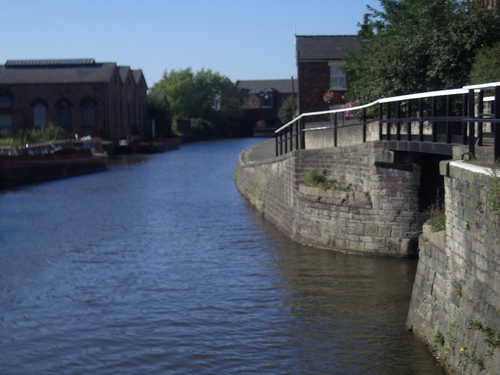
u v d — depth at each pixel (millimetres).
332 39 36406
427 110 19062
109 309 12680
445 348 8922
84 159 43969
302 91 35406
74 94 71000
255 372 9578
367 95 20953
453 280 8648
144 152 66188
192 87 104000
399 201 15172
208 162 51562
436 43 18297
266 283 13914
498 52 15789
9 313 12594
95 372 9820
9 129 71250
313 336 10789
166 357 10250
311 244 17062
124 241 19109
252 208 24844
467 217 8086
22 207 27141
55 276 15242
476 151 8961
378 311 11805
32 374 9797
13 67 73000
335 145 17078
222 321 11734
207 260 16250
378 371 9320
